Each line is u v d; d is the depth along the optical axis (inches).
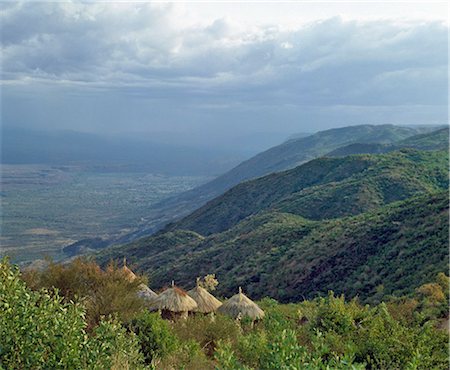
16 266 290.2
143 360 358.9
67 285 574.6
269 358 275.7
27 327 256.1
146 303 684.1
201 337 499.2
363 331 426.0
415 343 369.1
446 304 615.8
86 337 276.5
